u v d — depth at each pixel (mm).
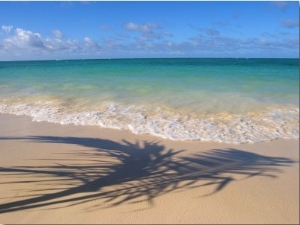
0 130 7934
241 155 5082
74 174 4883
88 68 29328
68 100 11484
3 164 5500
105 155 5812
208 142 6238
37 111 9898
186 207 3617
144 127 7742
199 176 4508
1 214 3695
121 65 36875
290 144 2371
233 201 3525
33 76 20125
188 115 8547
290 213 2717
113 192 4145
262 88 8883
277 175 3387
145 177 4656
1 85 15656
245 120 6820
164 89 13367
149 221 3418
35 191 4293
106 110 9781
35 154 6016
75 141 6828
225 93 10141
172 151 5914
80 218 3543
